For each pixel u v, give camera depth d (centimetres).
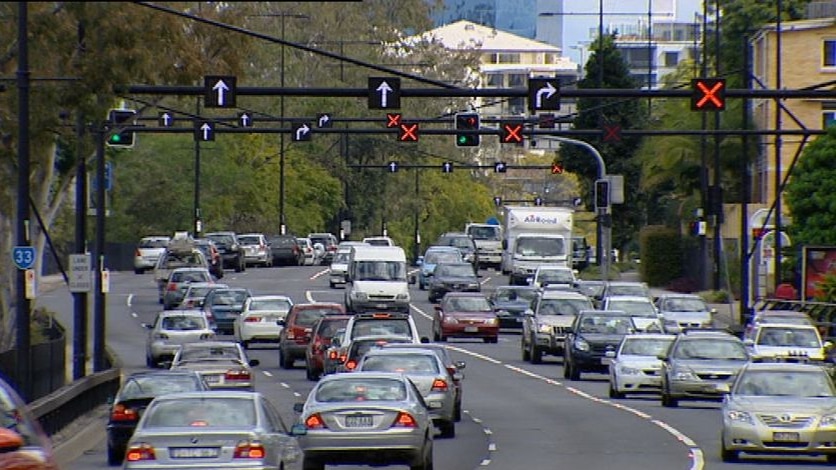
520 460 9181
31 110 12231
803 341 15438
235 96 12494
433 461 9088
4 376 10038
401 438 7838
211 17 10575
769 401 9125
